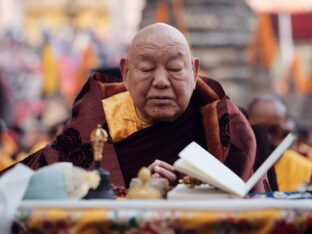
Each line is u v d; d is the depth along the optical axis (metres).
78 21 52.00
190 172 4.30
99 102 5.65
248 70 34.84
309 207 3.97
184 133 5.56
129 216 3.95
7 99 25.03
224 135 5.60
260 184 5.12
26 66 43.28
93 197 4.36
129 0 51.97
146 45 5.20
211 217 3.95
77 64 38.09
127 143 5.54
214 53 35.00
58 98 39.50
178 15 29.81
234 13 35.12
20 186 4.09
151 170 5.01
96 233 3.97
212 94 5.62
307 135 13.20
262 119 8.47
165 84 5.21
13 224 4.01
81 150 5.52
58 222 3.98
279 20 35.75
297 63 30.88
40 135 14.13
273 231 3.95
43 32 46.47
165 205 3.97
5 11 52.19
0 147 11.66
